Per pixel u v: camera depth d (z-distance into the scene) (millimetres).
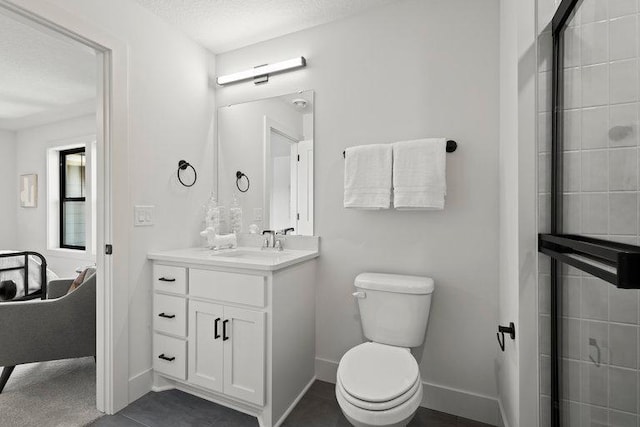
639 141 739
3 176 4363
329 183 1970
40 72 2596
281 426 1570
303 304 1843
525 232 1126
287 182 2096
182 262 1752
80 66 2492
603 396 898
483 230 1607
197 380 1705
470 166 1633
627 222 778
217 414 1646
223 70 2340
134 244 1764
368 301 1642
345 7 1854
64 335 1934
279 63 2072
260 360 1537
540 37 1104
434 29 1720
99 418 1604
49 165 4137
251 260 1627
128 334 1721
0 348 1797
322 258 1986
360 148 1759
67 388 1884
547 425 1105
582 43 938
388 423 1089
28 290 3363
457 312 1661
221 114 2338
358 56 1900
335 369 1938
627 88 779
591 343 938
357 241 1892
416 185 1606
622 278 651
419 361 1731
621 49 793
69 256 3967
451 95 1677
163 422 1582
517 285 1148
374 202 1708
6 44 2162
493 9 1598
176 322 1770
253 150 2209
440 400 1682
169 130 1990
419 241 1742
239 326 1593
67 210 4191
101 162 1646
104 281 1650
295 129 2072
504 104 1438
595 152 889
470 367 1634
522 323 1127
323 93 1995
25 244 4395
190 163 2146
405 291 1558
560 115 1050
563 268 1045
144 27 1828
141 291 1807
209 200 2305
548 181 1098
